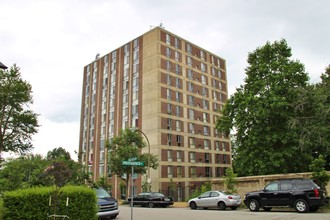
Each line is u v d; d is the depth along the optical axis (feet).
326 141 78.69
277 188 58.90
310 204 53.67
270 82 93.81
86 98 222.69
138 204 96.32
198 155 180.75
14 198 36.47
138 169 123.44
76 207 37.55
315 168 65.10
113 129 189.26
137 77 181.27
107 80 204.64
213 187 91.35
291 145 89.10
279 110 88.17
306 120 81.00
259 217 49.32
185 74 186.50
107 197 56.49
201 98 193.77
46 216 36.09
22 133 114.62
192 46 197.57
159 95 167.12
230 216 52.54
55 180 36.06
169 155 163.43
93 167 197.57
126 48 195.00
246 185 82.33
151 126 164.86
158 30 178.09
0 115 111.65
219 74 214.48
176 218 52.60
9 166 92.73
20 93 112.16
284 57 98.32
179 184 163.94
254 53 103.50
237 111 100.68
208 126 193.47
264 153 90.99
